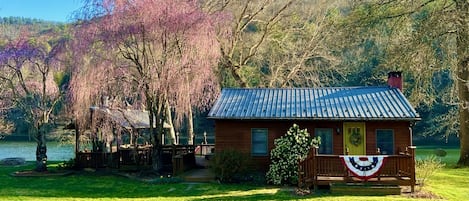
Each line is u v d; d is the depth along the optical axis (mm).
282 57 30344
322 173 13812
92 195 14086
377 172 13383
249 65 32750
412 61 21094
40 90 22438
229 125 17391
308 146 15562
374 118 16031
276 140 16156
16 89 21750
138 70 17781
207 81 18047
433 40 20453
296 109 17297
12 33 25031
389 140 16531
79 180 17656
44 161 20375
